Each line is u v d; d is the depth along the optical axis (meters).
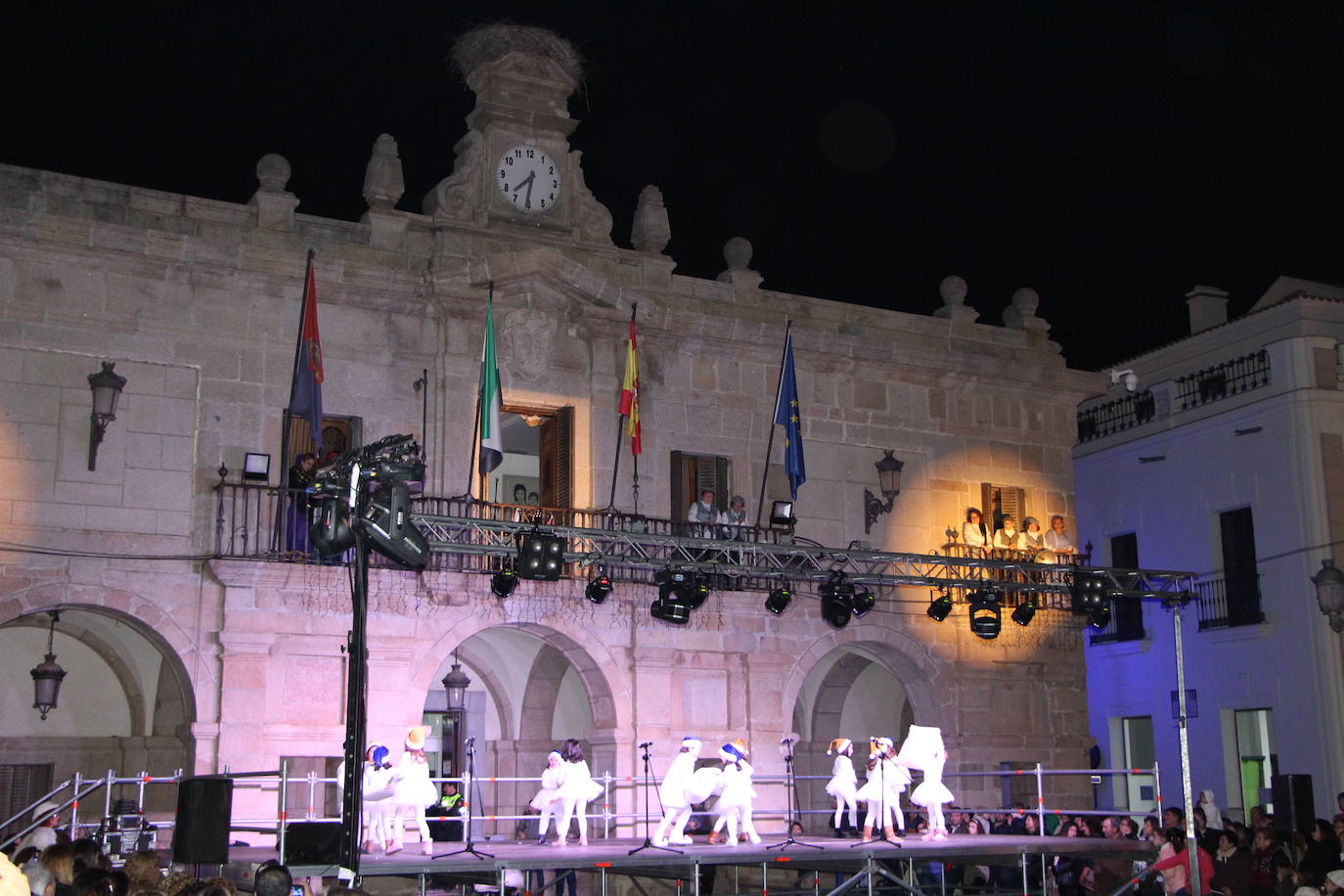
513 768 25.20
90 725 21.86
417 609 20.20
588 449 21.88
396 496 14.23
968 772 23.39
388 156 21.39
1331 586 23.55
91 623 21.42
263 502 19.67
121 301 19.31
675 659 21.94
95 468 18.83
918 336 25.08
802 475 22.23
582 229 22.55
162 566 18.95
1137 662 27.98
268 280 20.09
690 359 23.05
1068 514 25.91
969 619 23.47
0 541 18.12
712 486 23.08
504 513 20.89
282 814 14.61
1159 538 27.81
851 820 20.31
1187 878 17.02
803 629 23.06
